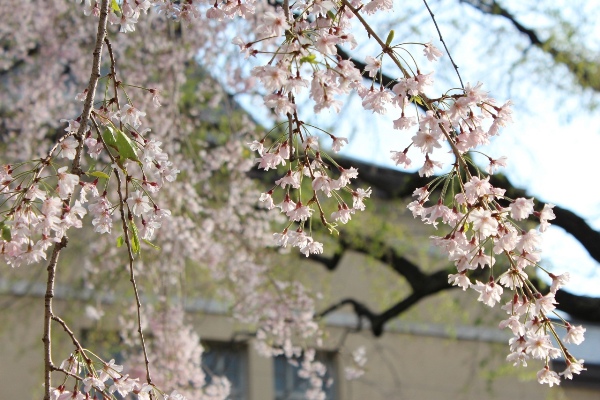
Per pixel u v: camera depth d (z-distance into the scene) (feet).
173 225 24.47
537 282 26.04
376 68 9.71
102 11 9.99
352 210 10.25
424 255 32.07
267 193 10.28
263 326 26.63
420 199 9.72
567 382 41.27
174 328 24.63
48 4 27.50
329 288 36.29
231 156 26.78
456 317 39.65
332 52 9.21
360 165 30.04
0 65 27.35
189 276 29.99
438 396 39.78
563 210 25.70
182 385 24.20
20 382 31.04
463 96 9.39
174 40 26.55
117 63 26.76
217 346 34.83
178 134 26.78
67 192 9.32
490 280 9.41
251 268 26.66
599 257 25.52
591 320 25.46
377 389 38.58
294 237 10.32
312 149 10.19
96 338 28.22
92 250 27.30
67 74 27.71
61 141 9.61
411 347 40.06
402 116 9.57
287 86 9.13
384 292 34.91
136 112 10.32
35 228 9.32
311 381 26.37
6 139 27.35
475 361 40.86
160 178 10.02
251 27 26.61
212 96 27.55
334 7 10.13
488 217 8.99
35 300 31.71
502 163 9.61
